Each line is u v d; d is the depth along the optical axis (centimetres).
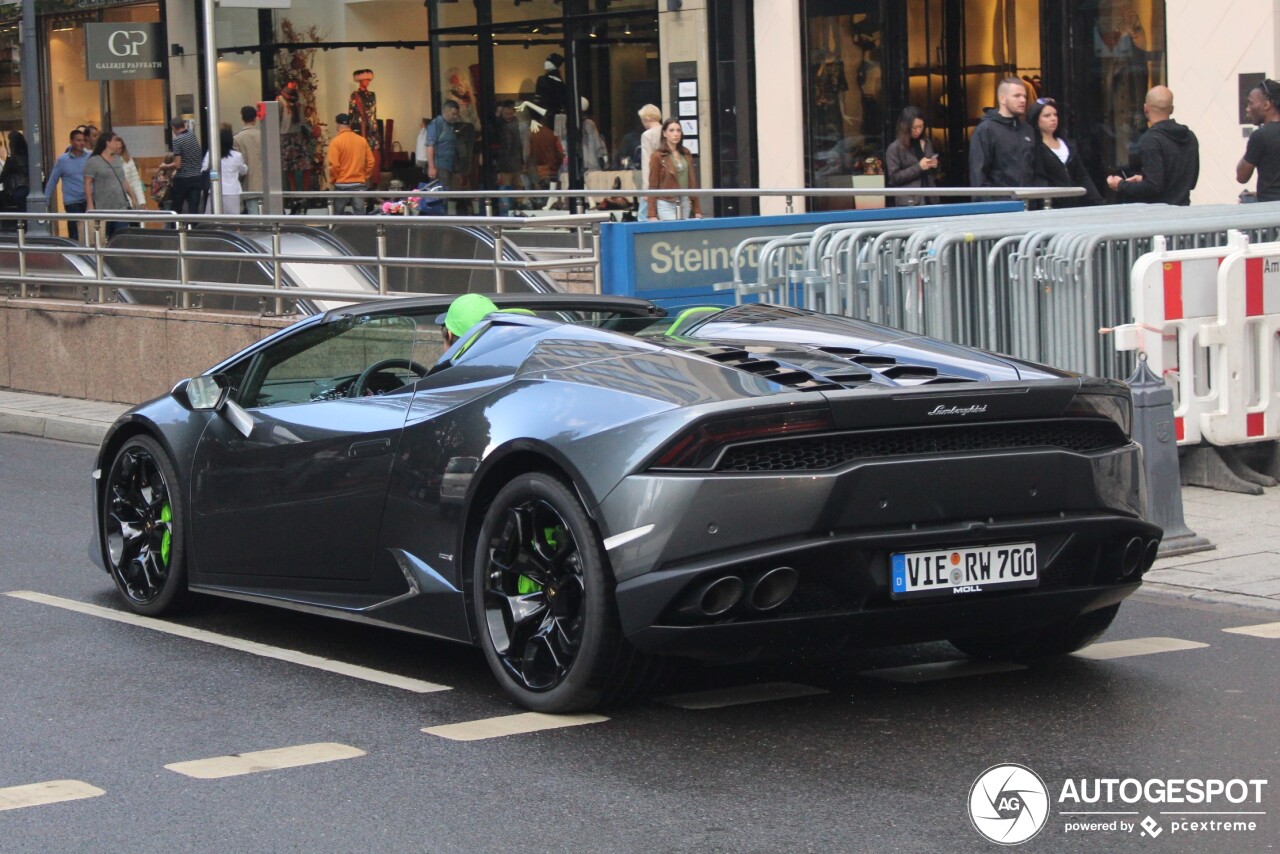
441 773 536
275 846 473
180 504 762
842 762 539
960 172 2092
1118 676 642
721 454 547
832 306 1083
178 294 1520
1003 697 614
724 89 2188
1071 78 1909
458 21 2478
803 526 544
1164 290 973
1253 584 793
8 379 1641
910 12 2069
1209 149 1769
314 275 1518
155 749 571
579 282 1392
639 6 2261
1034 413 580
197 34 2914
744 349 623
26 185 2955
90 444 1398
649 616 549
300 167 2805
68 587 854
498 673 608
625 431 562
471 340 664
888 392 557
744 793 510
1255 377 1011
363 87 2714
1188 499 999
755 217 1226
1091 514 586
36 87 2375
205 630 756
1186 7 1775
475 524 620
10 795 522
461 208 2473
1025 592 578
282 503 704
